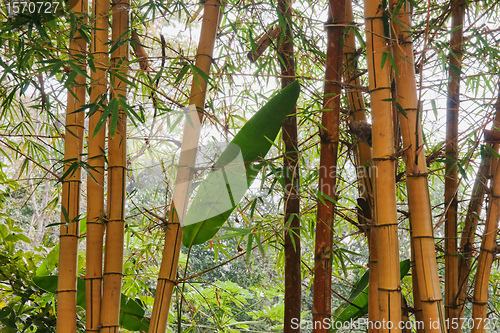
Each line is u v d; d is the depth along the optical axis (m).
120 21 1.42
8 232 1.94
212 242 1.50
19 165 4.45
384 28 1.10
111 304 1.25
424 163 1.09
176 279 1.37
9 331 1.69
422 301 1.05
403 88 1.11
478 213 1.45
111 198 1.30
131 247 2.29
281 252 1.91
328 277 1.23
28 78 1.11
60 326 1.26
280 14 1.32
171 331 2.06
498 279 1.85
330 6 1.34
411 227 1.10
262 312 2.42
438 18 1.45
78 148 1.35
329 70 1.32
